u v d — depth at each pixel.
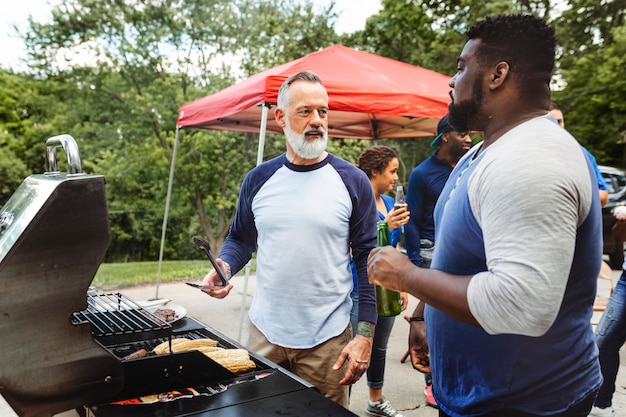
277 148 15.20
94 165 15.04
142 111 14.46
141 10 14.74
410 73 4.77
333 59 4.37
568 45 14.40
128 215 15.91
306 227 1.85
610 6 13.90
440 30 15.68
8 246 1.04
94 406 1.16
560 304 0.91
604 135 13.98
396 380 3.47
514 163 0.92
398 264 1.11
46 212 1.06
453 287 0.99
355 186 1.91
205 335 1.82
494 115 1.09
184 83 15.54
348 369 1.77
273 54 15.58
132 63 15.12
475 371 1.09
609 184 7.43
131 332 1.31
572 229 0.88
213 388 1.31
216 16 15.08
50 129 15.65
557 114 2.75
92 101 15.56
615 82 13.06
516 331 0.90
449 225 1.10
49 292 1.08
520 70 1.04
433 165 3.04
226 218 16.39
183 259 16.86
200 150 15.05
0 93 16.25
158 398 1.25
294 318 1.87
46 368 1.10
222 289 1.66
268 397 1.20
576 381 1.04
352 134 7.01
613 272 7.03
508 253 0.89
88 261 1.12
